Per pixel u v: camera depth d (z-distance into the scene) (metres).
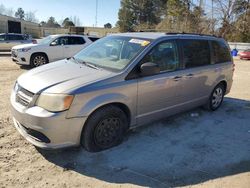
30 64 13.12
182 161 4.33
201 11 40.19
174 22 46.44
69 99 3.84
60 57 13.88
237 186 3.79
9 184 3.57
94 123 4.16
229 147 4.91
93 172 3.91
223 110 6.97
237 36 40.22
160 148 4.70
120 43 5.16
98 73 4.41
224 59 6.79
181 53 5.46
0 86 8.37
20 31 47.78
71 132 3.95
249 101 8.01
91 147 4.27
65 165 4.03
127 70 4.48
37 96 3.91
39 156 4.21
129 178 3.83
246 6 37.75
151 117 5.04
